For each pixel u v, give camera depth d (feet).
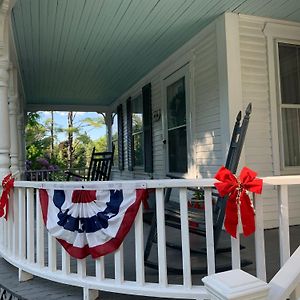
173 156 17.88
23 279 8.31
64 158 59.52
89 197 6.87
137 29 13.76
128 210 6.57
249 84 12.92
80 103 31.27
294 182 6.32
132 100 24.90
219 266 7.70
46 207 7.57
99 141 71.15
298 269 3.67
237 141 8.36
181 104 16.72
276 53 13.34
